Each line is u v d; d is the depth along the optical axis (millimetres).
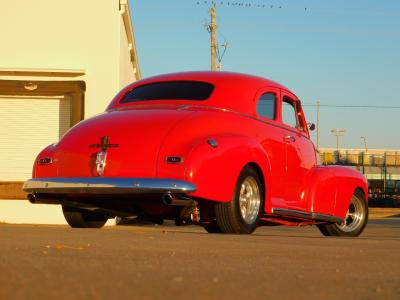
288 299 2547
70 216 7910
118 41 16422
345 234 9297
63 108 16422
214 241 5578
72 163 7012
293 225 8508
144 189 6473
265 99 7898
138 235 6156
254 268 3605
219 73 7805
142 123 6863
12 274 2953
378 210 39531
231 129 7105
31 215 15977
